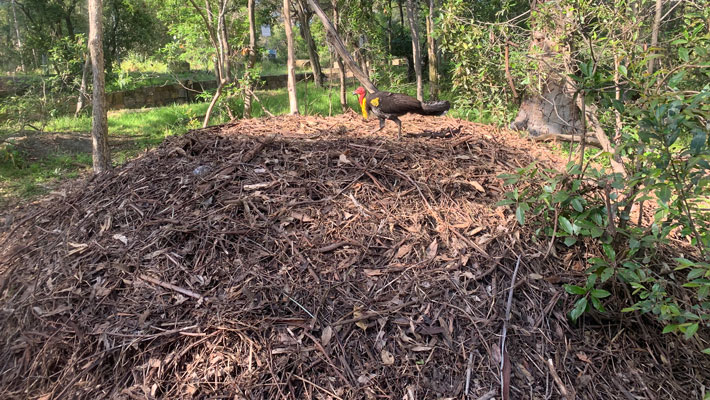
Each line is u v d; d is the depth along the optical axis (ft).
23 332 8.45
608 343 8.41
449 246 9.24
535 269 9.13
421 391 7.32
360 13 34.45
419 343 7.82
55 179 20.35
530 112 21.33
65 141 28.50
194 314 8.10
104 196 11.34
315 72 50.57
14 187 18.17
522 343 8.09
